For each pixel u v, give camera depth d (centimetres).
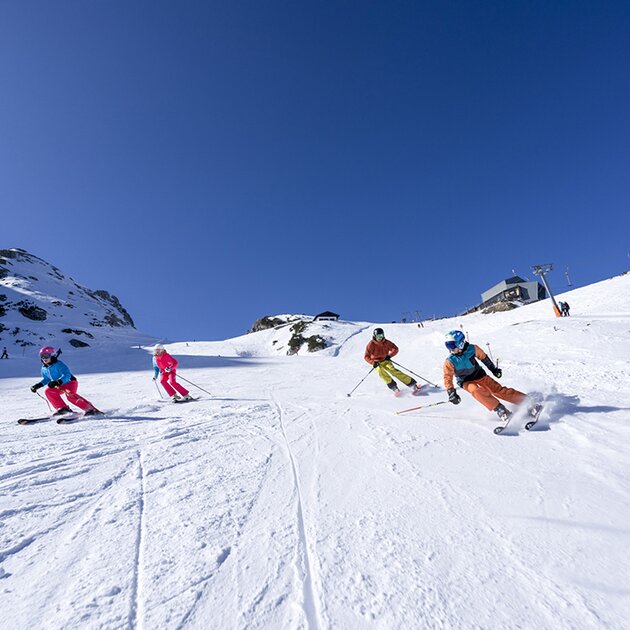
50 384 684
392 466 366
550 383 730
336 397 848
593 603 181
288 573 209
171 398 972
